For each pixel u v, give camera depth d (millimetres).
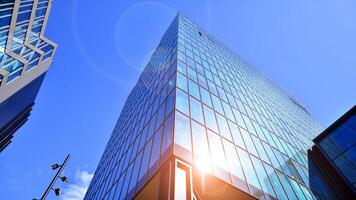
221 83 22969
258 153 15859
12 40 30250
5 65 29047
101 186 23453
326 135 24578
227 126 15727
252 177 12484
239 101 22391
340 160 21312
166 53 26641
